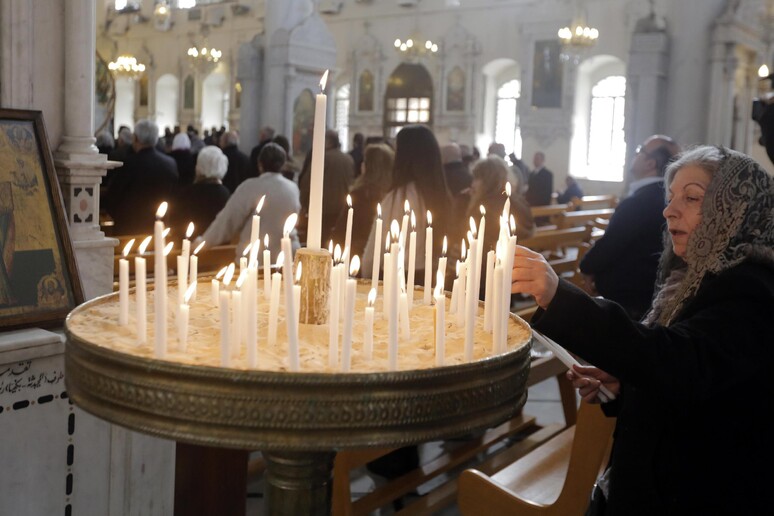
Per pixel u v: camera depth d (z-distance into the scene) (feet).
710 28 50.67
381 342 4.69
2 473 7.78
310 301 4.95
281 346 4.41
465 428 3.87
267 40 49.44
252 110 50.67
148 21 87.51
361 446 3.60
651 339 4.85
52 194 8.15
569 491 7.73
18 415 7.84
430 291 6.06
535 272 4.97
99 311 5.05
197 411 3.57
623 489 5.60
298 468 4.44
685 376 4.80
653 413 5.47
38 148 8.16
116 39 90.89
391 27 68.85
